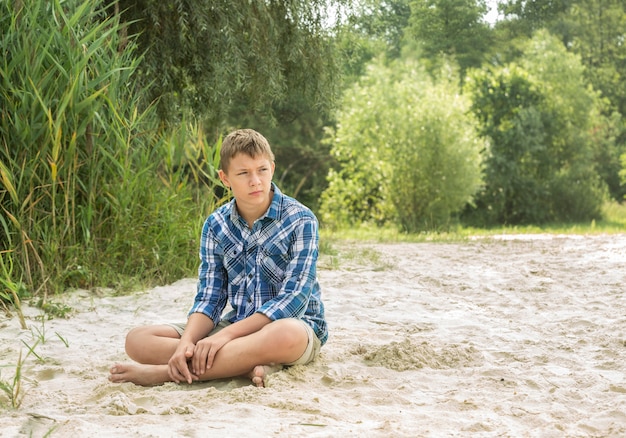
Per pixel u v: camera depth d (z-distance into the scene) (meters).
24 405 3.33
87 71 6.94
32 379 3.92
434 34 30.56
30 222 6.29
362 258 8.87
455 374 3.98
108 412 3.18
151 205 7.16
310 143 25.28
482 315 5.68
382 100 19.59
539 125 25.28
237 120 21.86
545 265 8.36
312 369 3.89
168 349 3.79
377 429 2.95
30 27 6.36
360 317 5.54
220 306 3.96
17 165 6.23
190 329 3.79
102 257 6.71
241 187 3.71
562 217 25.83
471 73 26.66
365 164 19.94
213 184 7.86
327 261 8.41
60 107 6.36
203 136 8.06
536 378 3.85
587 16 35.38
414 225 18.50
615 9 35.28
